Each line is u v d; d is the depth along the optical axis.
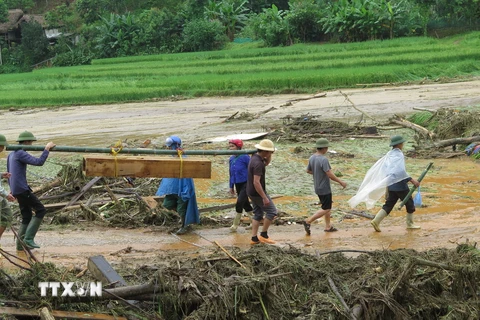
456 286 8.60
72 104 38.88
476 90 32.62
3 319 6.93
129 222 12.70
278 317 7.77
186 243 11.38
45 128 29.61
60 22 85.06
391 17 59.28
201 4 76.25
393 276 8.30
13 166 10.66
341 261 8.88
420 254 9.02
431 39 54.59
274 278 8.01
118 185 15.01
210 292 7.62
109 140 24.73
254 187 10.85
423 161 18.47
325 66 44.75
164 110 33.88
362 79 38.56
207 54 62.16
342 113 28.44
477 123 20.33
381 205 14.02
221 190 16.16
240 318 7.66
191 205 11.88
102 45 74.12
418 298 8.33
